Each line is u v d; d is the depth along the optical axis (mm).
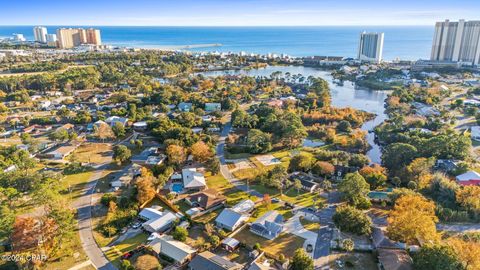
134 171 111125
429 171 105375
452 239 72938
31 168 111812
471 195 87188
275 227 79375
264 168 117250
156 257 71125
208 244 74750
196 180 102875
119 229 81438
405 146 117062
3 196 88812
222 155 130250
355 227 75812
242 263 69938
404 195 87750
